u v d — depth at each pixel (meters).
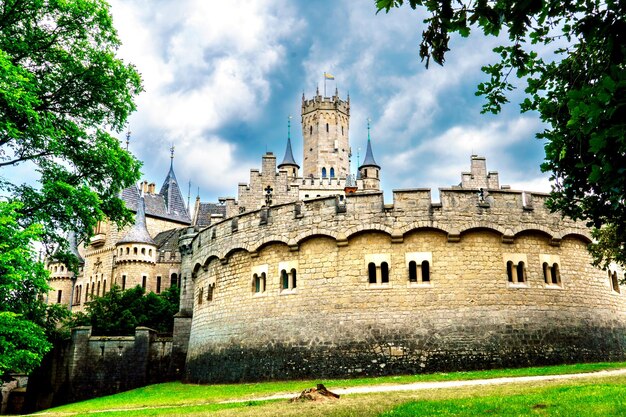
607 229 26.44
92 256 85.44
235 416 17.50
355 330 30.19
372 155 101.88
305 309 31.47
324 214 32.25
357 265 31.16
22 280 22.44
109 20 28.47
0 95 22.59
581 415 13.13
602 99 6.75
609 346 32.25
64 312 34.19
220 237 37.06
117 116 30.34
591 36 7.79
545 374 25.31
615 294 34.25
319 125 107.81
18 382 51.84
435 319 29.77
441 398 18.27
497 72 11.20
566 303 31.31
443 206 31.19
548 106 11.04
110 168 29.14
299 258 32.50
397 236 30.83
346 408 17.31
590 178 7.90
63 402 39.09
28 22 26.59
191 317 43.25
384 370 29.27
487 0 8.43
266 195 63.09
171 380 41.50
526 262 31.23
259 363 32.00
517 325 29.97
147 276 76.75
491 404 15.75
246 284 34.38
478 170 56.00
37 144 26.48
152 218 91.56
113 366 40.16
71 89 28.86
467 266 30.58
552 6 8.33
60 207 26.56
